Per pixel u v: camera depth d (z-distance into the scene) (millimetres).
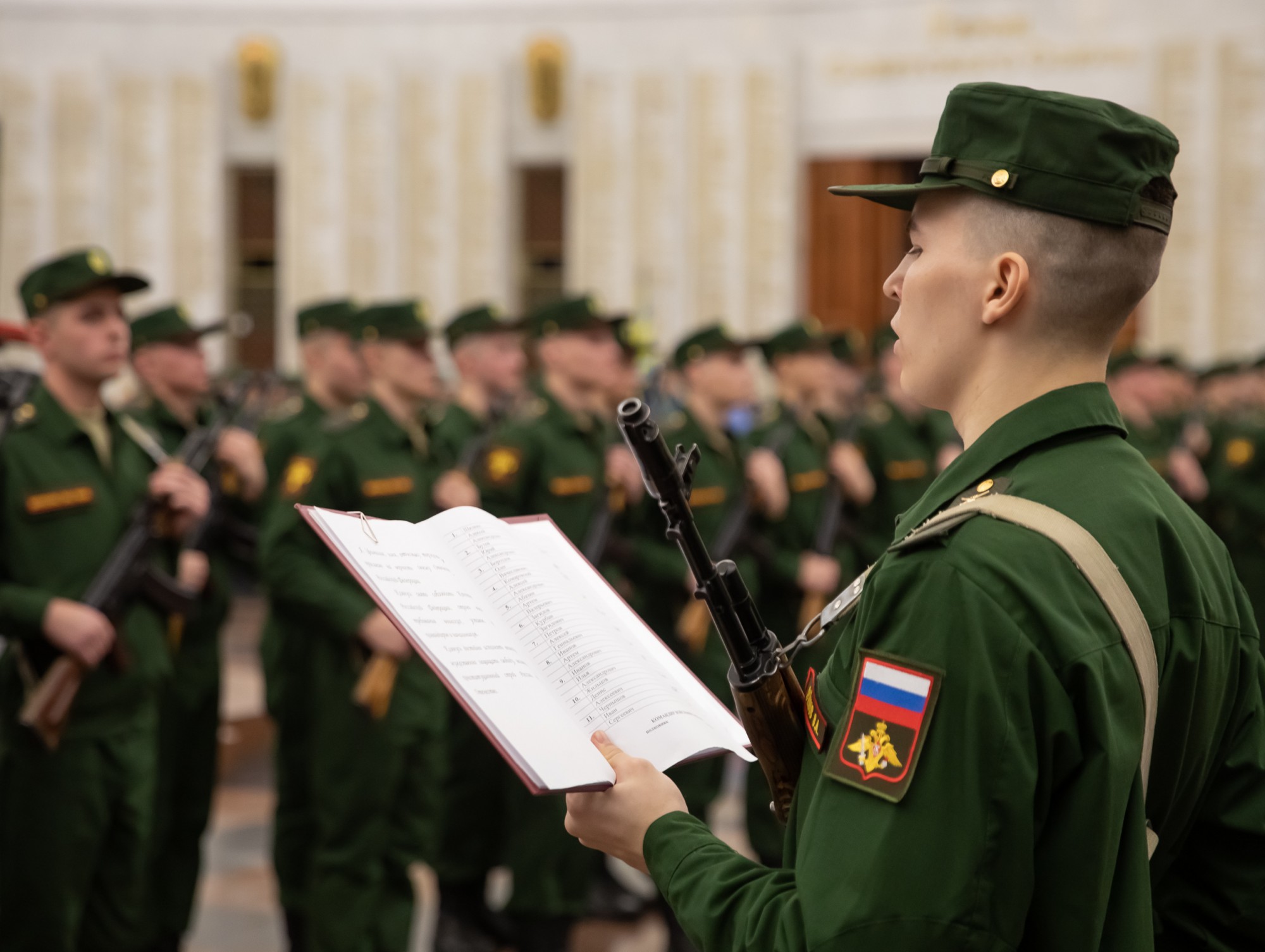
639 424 1391
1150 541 1296
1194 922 1439
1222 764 1431
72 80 15484
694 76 14750
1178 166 13648
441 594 1472
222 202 15508
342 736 4125
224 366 15508
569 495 4848
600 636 1509
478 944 4711
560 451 4867
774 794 1441
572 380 4988
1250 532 8461
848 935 1144
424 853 4285
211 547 4609
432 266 15328
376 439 4488
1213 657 1348
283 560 4168
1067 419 1321
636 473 5031
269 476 5402
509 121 15234
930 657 1188
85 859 3434
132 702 3547
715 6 14789
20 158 15578
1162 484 1396
